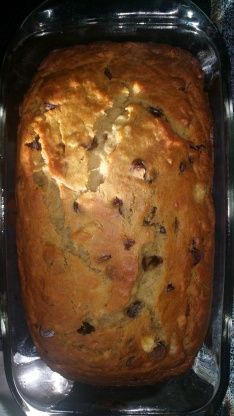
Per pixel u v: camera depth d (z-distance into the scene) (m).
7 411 0.27
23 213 0.23
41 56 0.25
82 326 0.22
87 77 0.23
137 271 0.22
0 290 0.24
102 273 0.22
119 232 0.22
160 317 0.22
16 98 0.24
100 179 0.22
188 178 0.22
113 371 0.23
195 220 0.22
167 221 0.22
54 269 0.22
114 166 0.22
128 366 0.23
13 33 0.27
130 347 0.23
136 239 0.22
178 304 0.23
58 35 0.25
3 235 0.24
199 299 0.23
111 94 0.23
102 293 0.22
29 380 0.25
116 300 0.22
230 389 0.26
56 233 0.22
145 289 0.22
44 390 0.25
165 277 0.22
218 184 0.24
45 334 0.23
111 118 0.22
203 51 0.25
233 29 0.27
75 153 0.22
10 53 0.24
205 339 0.24
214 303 0.24
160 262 0.22
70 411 0.25
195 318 0.23
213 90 0.24
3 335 0.24
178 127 0.23
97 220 0.22
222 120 0.24
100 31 0.25
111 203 0.22
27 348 0.25
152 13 0.25
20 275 0.24
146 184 0.22
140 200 0.22
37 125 0.23
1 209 0.24
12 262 0.24
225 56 0.24
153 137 0.22
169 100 0.23
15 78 0.24
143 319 0.22
